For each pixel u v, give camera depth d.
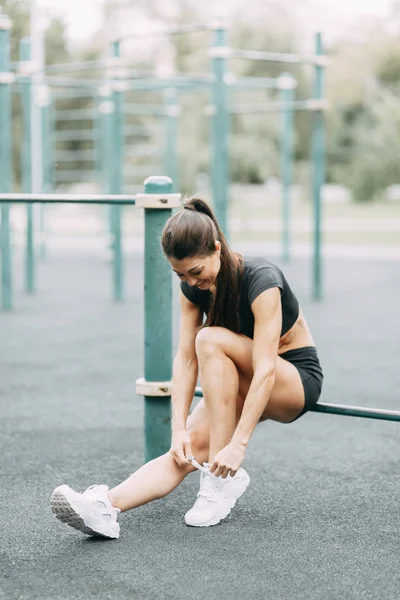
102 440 3.93
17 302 9.16
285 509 2.99
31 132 9.98
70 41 26.47
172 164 15.08
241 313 2.77
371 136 30.70
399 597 2.29
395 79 30.64
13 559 2.55
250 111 10.84
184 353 2.91
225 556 2.57
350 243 17.36
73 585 2.37
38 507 3.02
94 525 2.65
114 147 9.11
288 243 13.37
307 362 2.90
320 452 3.73
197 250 2.61
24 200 3.23
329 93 30.42
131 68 30.84
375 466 3.52
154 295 3.17
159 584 2.37
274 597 2.28
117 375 5.43
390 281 10.84
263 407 2.69
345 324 7.51
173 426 2.82
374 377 5.31
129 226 24.19
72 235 21.05
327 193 38.72
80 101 26.75
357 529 2.79
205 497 2.83
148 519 2.89
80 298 9.49
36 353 6.21
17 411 4.50
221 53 8.24
